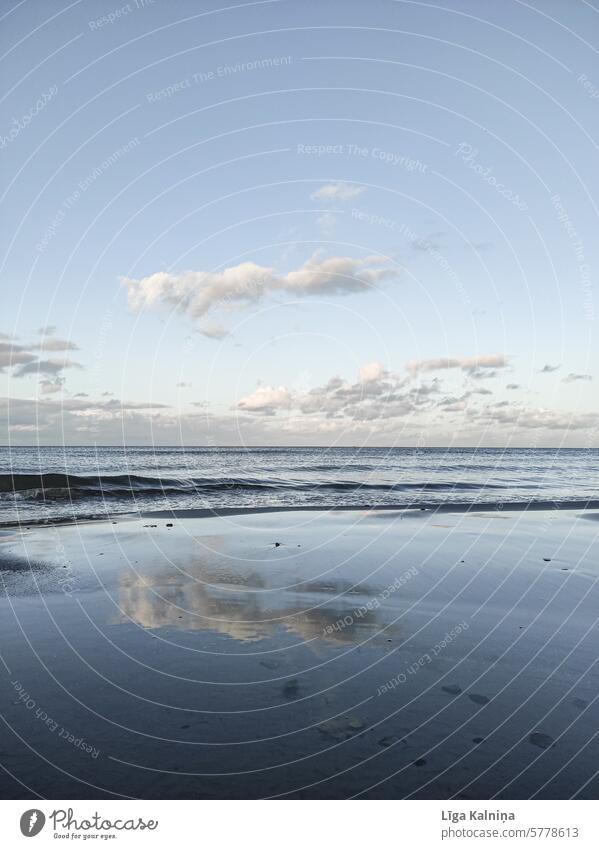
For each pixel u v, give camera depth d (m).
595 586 6.93
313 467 33.66
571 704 3.90
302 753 3.27
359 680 4.25
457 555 8.63
